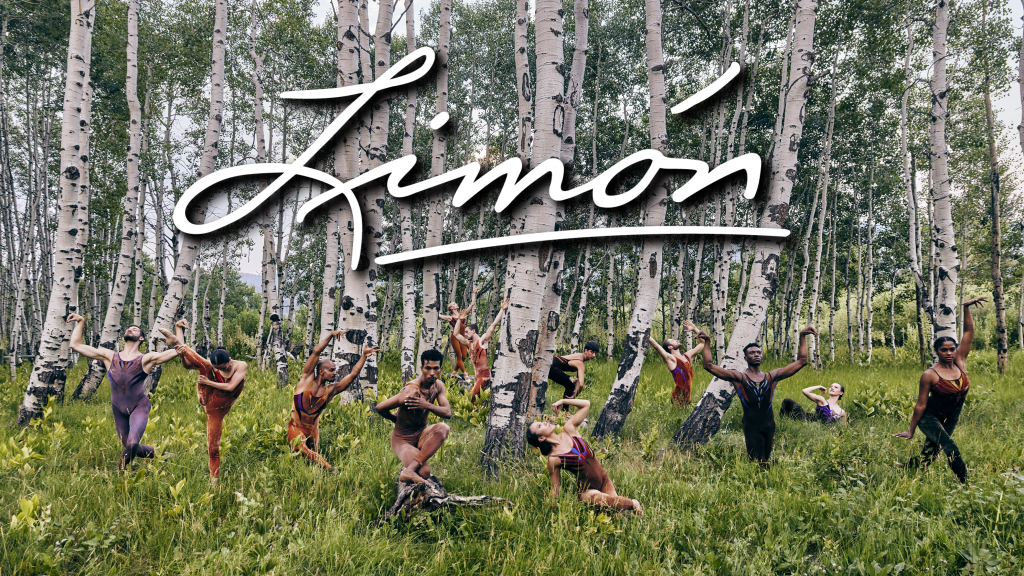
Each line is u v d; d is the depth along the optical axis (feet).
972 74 47.50
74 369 47.55
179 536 12.26
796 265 74.38
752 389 17.38
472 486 15.67
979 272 66.44
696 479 16.26
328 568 11.12
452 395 26.18
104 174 56.44
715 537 12.65
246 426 19.94
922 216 67.05
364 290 26.50
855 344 79.61
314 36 60.18
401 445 15.10
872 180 60.85
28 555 10.86
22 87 59.41
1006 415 25.38
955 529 12.25
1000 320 42.39
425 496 13.69
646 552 11.89
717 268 46.39
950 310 27.84
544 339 22.30
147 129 55.26
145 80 55.77
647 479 16.33
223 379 16.06
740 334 21.44
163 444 16.78
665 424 24.06
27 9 50.47
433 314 35.58
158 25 56.44
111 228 59.47
